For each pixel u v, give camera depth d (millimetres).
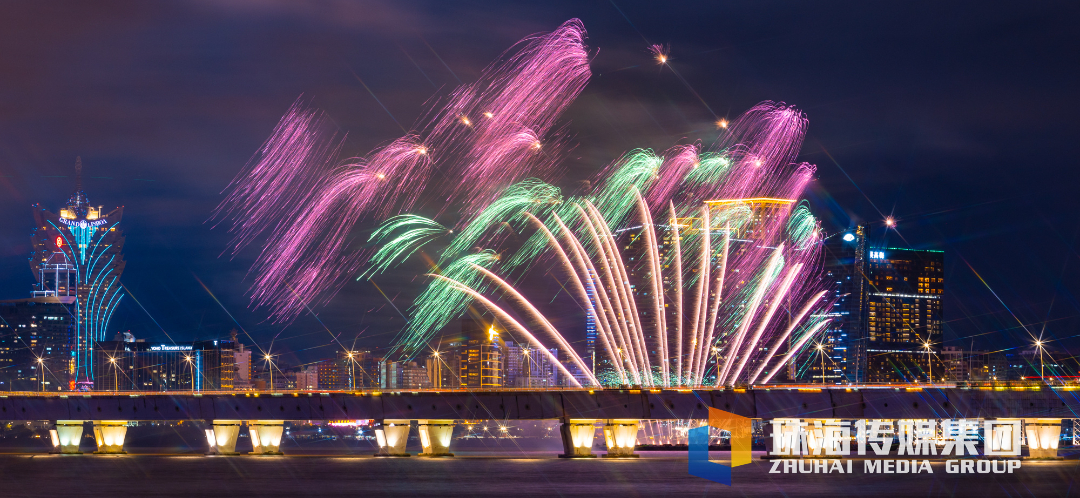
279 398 166875
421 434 185500
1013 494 119500
